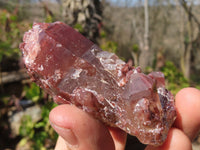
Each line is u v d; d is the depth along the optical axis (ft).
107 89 0.22
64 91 0.22
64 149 0.26
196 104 0.26
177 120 0.27
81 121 0.20
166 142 0.22
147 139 0.20
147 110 0.19
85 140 0.20
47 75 0.23
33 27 0.24
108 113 0.21
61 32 0.24
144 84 0.20
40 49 0.23
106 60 0.24
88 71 0.23
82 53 0.24
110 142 0.21
